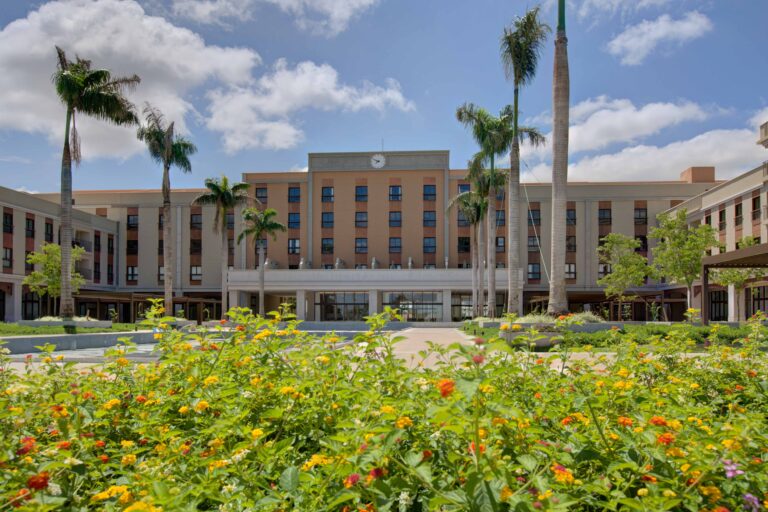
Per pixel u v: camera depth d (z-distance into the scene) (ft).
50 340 57.98
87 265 153.69
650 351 17.52
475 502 6.29
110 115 79.10
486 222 156.04
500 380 12.64
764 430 9.51
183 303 161.68
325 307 145.69
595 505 7.25
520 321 51.93
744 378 15.98
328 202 158.81
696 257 97.96
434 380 11.66
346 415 10.44
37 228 133.90
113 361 15.96
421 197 157.28
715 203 117.50
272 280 136.77
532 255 155.74
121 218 167.84
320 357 12.42
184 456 9.07
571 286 153.79
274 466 8.66
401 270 135.74
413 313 143.23
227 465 8.29
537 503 6.31
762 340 19.33
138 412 11.73
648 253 151.84
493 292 94.99
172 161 98.43
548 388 12.71
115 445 11.07
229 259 161.79
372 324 13.41
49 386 13.91
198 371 12.78
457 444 8.87
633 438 8.52
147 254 165.89
